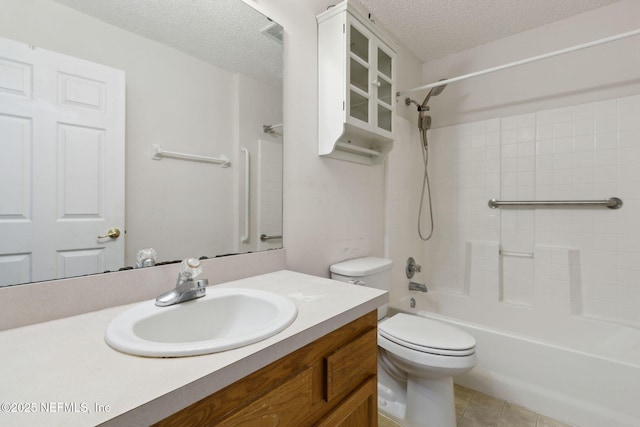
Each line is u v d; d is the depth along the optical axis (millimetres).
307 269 1425
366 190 1840
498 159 2137
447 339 1258
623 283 1718
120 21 852
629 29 1724
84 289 758
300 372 635
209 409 482
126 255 858
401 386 1477
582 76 1852
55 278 731
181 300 771
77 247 771
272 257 1245
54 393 410
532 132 2014
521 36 2068
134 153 881
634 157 1692
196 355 512
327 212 1539
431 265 2426
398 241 2125
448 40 2168
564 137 1902
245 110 1172
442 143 2395
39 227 713
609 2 1756
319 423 665
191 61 1016
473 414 1453
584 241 1835
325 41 1424
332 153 1492
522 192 2047
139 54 891
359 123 1409
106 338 576
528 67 2037
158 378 447
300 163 1388
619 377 1260
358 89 1419
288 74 1320
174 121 973
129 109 870
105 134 822
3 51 668
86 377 450
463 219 2287
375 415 851
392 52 1655
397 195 2119
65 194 753
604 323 1696
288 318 665
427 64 2479
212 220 1073
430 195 2426
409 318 1505
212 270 1035
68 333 625
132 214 874
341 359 734
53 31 734
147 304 764
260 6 1206
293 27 1337
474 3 1770
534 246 1986
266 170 1246
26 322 672
